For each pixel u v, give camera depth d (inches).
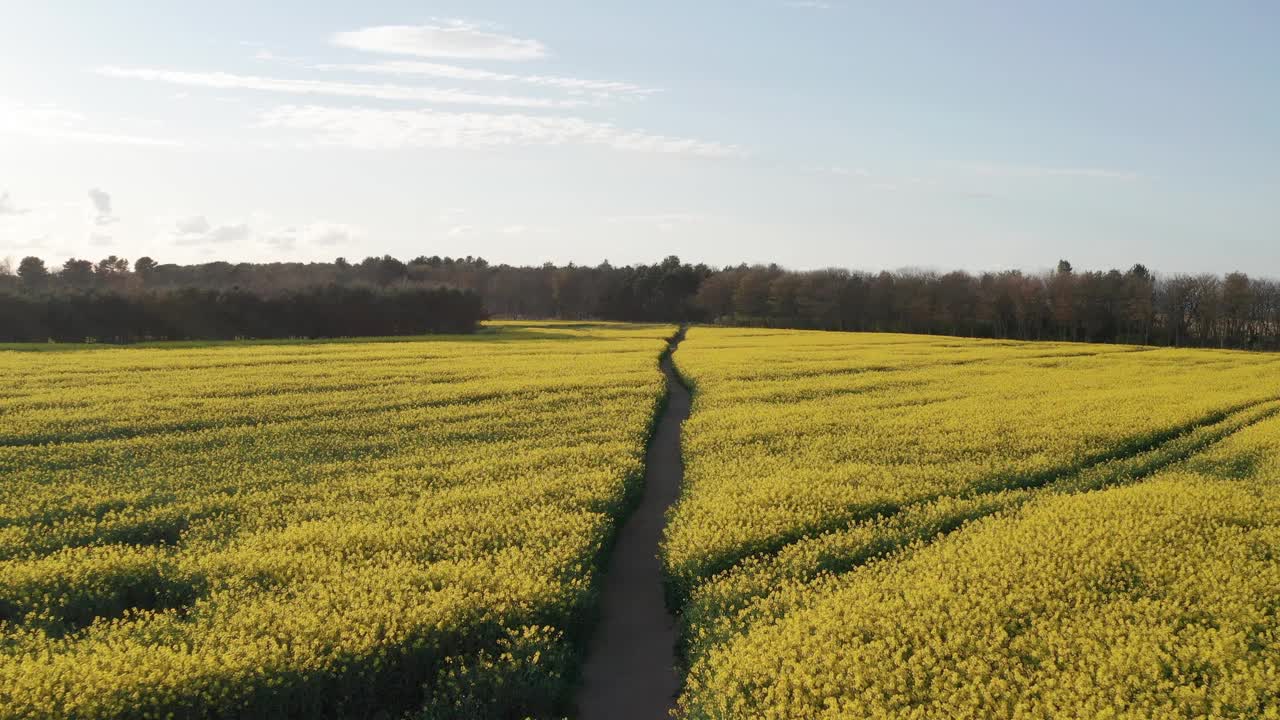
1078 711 331.6
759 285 4773.6
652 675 452.1
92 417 1106.7
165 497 737.0
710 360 1953.7
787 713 352.8
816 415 1111.0
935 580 477.4
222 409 1186.6
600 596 541.0
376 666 402.6
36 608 505.4
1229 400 1252.5
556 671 416.2
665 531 621.6
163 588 542.0
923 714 339.6
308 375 1596.9
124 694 371.9
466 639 440.8
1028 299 4020.7
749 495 676.7
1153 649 381.1
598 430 1028.5
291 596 509.0
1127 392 1364.4
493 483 771.4
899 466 805.2
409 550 586.6
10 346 2267.5
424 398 1289.4
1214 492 671.1
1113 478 783.7
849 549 563.5
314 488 767.1
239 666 390.9
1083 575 488.1
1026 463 820.6
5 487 766.5
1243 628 415.8
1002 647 404.5
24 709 355.9
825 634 414.9
